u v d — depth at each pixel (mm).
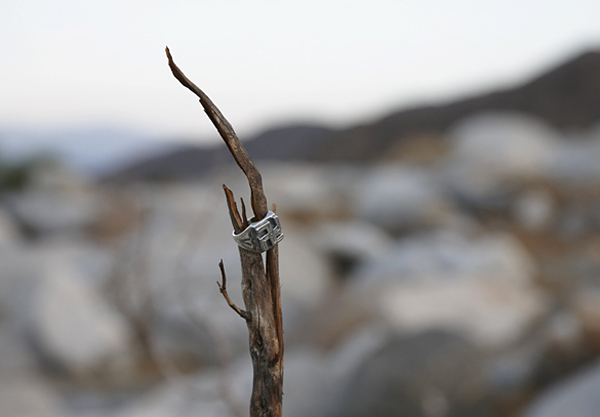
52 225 16625
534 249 16469
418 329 5629
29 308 9195
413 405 4977
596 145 21359
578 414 4109
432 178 22438
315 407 5078
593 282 12648
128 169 46562
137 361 8453
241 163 652
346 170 31922
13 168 24438
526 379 5969
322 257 12562
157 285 6965
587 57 85250
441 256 10781
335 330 7766
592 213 18344
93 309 9227
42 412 6395
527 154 21844
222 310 7418
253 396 719
